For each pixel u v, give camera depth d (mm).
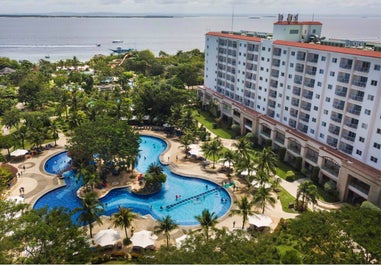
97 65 190125
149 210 63125
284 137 81250
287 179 72438
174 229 54656
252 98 97000
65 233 40938
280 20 87062
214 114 114312
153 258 38031
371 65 58875
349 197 64938
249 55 94938
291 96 80250
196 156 84188
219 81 114438
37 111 110500
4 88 134250
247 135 90812
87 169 67250
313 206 60656
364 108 61312
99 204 52781
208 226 48344
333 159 65750
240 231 44031
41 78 144750
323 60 69375
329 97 69000
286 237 44844
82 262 40000
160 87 111000
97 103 108812
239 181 72625
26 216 42219
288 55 79250
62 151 86125
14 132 89125
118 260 48531
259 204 63031
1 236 38656
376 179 56406
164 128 104500
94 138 68438
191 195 68375
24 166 76938
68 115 107688
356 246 41219
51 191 67750
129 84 155375
